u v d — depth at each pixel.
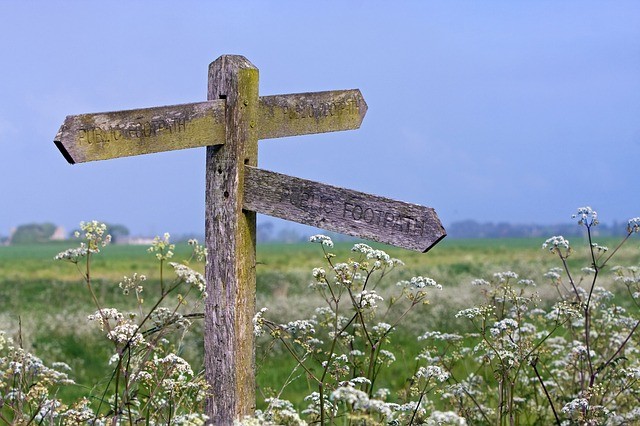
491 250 74.00
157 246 5.37
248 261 5.50
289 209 5.38
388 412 3.97
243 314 5.45
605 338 8.63
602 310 8.66
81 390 10.28
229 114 5.46
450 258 54.09
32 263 63.22
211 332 5.51
